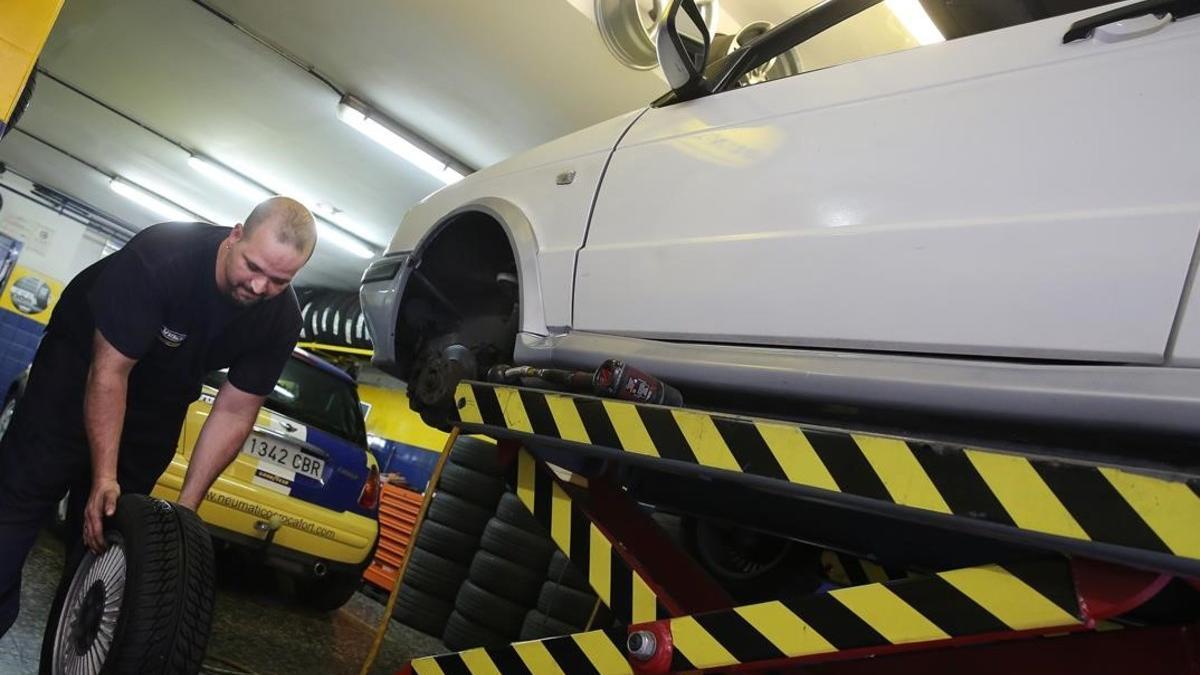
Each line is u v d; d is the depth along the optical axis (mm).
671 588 1974
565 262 2227
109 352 2023
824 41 4566
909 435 1604
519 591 4652
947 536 1937
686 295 1929
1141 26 1444
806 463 1519
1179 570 1131
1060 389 1369
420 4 5430
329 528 4277
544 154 2523
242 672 2832
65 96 8703
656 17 5016
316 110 7469
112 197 12219
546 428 1968
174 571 1772
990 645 1578
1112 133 1417
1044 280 1422
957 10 2182
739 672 1649
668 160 2100
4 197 12227
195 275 2105
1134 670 1437
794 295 1735
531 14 5164
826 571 2713
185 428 3852
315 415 4500
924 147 1637
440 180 8109
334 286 13242
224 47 6793
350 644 4035
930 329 1540
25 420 2184
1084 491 1225
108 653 1696
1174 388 1263
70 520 2324
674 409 1732
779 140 1882
